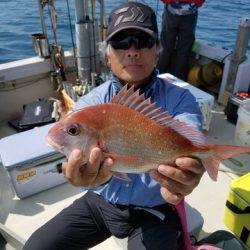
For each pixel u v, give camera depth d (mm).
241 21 1767
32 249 887
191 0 1917
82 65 1826
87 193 990
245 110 1596
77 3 1707
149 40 776
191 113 811
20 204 1298
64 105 1818
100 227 944
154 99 868
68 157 576
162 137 583
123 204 898
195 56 2191
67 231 915
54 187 1375
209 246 916
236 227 1128
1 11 5488
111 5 4758
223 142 1693
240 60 1842
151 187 858
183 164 578
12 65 1789
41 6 1756
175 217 896
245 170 1484
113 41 790
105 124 570
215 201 1324
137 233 878
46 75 1919
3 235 1009
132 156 587
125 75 819
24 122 1678
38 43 1826
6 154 1273
